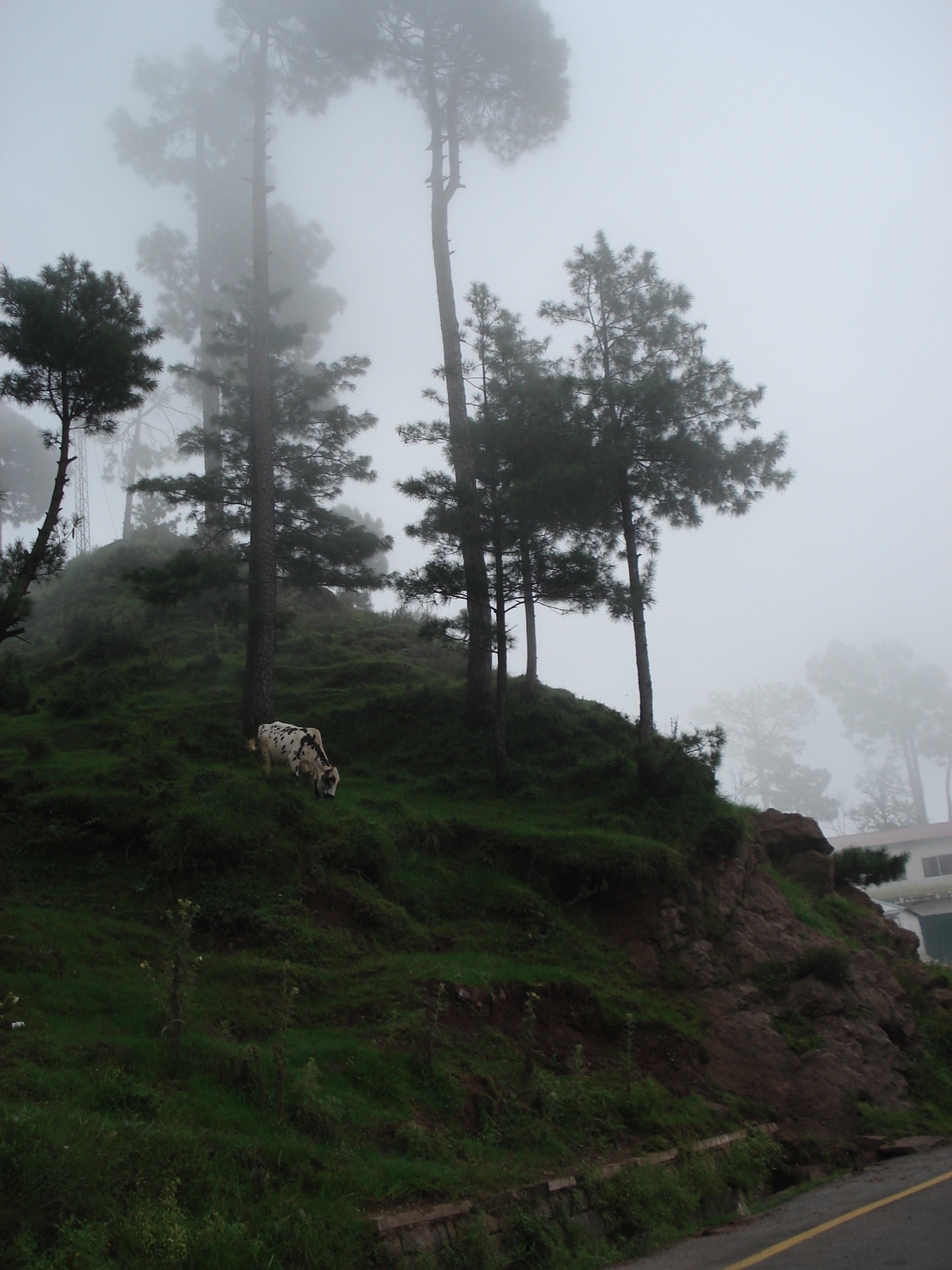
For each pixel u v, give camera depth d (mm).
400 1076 11336
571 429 21406
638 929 17281
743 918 18375
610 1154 11555
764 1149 13070
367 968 13953
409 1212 8672
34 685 27078
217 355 25672
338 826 17297
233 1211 7934
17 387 15703
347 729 24078
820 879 22297
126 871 15383
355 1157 9367
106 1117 8391
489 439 22531
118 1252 6934
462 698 24891
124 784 17328
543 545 20844
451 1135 10742
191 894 14945
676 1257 8945
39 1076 8922
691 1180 11453
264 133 27281
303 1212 8102
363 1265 7918
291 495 24438
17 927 12734
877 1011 16891
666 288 22828
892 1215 9367
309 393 25156
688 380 22031
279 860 15891
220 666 27859
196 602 33031
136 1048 10062
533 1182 9961
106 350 15383
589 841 18219
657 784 20547
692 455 21344
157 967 12742
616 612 21062
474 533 21219
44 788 16938
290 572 24734
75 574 37219
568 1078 12781
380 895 16297
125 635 28922
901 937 22062
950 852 50656
